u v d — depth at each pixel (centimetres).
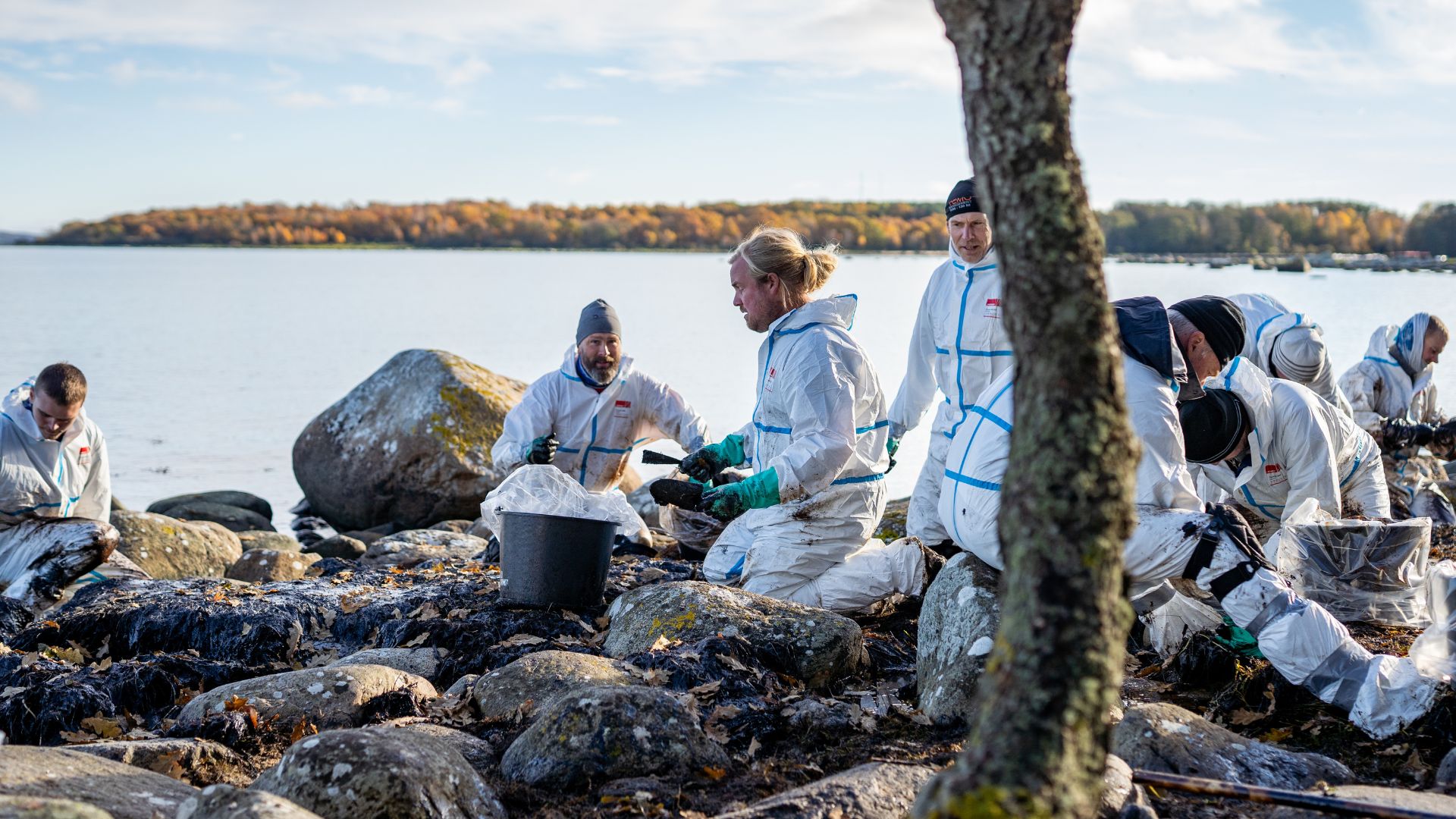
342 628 595
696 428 743
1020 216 230
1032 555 225
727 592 531
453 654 548
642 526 746
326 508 1229
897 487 1340
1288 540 538
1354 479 599
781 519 586
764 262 571
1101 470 226
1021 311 231
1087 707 218
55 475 725
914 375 690
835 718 442
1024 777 212
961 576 481
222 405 1978
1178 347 484
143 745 413
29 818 278
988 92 231
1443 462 1007
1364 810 317
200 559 888
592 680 459
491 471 1177
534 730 406
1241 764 374
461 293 5438
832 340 571
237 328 3416
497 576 641
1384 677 412
